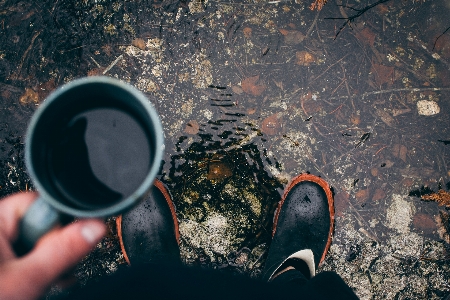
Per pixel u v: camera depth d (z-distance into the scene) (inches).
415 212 34.5
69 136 14.7
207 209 33.9
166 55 34.5
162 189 33.6
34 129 13.7
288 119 34.6
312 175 34.4
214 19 35.0
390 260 34.1
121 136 15.0
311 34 35.2
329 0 35.3
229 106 34.4
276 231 34.1
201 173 34.0
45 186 13.6
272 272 33.0
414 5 35.2
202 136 34.1
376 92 35.1
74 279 32.8
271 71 34.9
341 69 35.1
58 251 16.5
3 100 33.7
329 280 30.5
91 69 34.2
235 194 34.1
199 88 34.4
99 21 34.3
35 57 33.9
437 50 35.1
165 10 34.7
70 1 34.1
